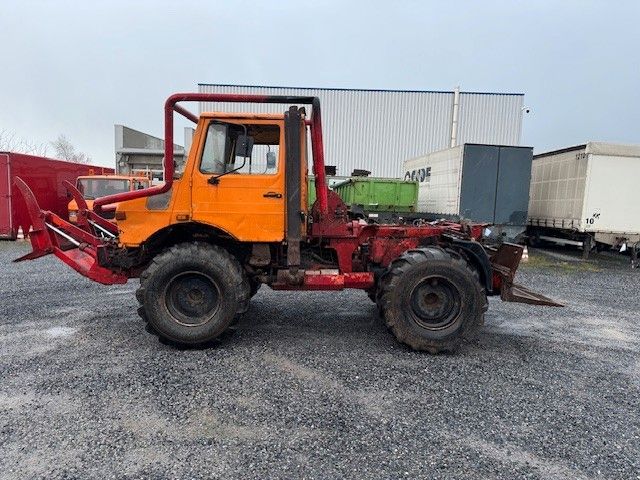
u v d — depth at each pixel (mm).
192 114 4734
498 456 2641
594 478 2459
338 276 4527
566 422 3062
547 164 12992
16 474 2367
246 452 2613
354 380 3627
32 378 3547
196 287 4242
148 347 4281
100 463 2480
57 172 12633
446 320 4344
